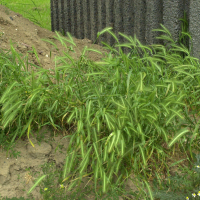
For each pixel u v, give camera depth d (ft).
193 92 10.98
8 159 10.03
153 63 10.30
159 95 10.12
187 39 14.33
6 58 11.02
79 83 10.98
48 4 31.12
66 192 9.37
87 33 21.25
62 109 10.88
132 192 9.17
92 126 9.67
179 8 13.83
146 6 15.57
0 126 10.07
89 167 10.03
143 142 9.09
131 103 9.86
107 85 11.04
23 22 18.61
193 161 10.19
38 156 10.29
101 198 9.14
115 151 9.39
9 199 8.75
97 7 19.83
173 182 9.32
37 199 9.24
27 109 10.66
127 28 17.39
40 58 15.24
